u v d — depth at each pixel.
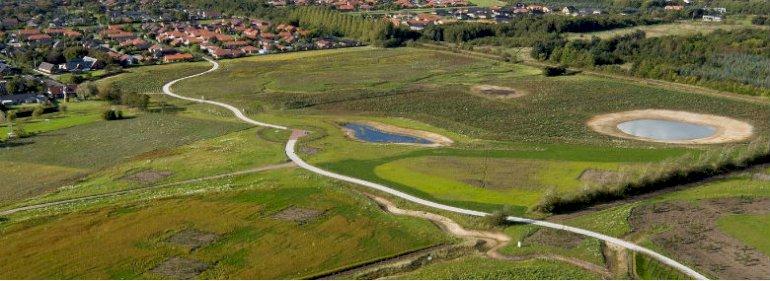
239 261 92.88
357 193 118.69
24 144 153.12
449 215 109.44
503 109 185.88
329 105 191.12
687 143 153.62
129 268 90.75
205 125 168.50
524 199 115.62
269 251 95.88
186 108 187.12
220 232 101.81
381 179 126.44
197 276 88.69
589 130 165.88
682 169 123.94
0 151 148.00
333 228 103.62
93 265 91.50
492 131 164.62
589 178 125.69
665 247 95.88
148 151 147.38
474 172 129.75
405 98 198.12
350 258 94.06
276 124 170.00
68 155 145.00
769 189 118.81
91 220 106.25
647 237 98.94
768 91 194.00
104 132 162.50
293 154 143.00
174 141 154.75
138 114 180.25
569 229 102.31
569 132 163.88
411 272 89.69
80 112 182.50
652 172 122.81
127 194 121.12
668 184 121.50
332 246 97.56
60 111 183.25
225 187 122.19
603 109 186.12
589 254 93.00
